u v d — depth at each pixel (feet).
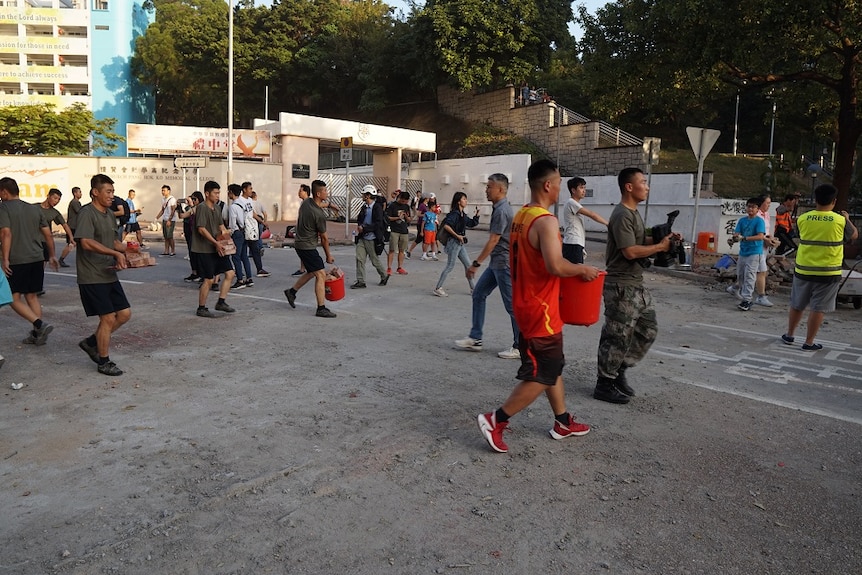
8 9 219.41
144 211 104.63
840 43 53.16
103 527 10.66
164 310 29.78
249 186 38.11
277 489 12.09
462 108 151.74
